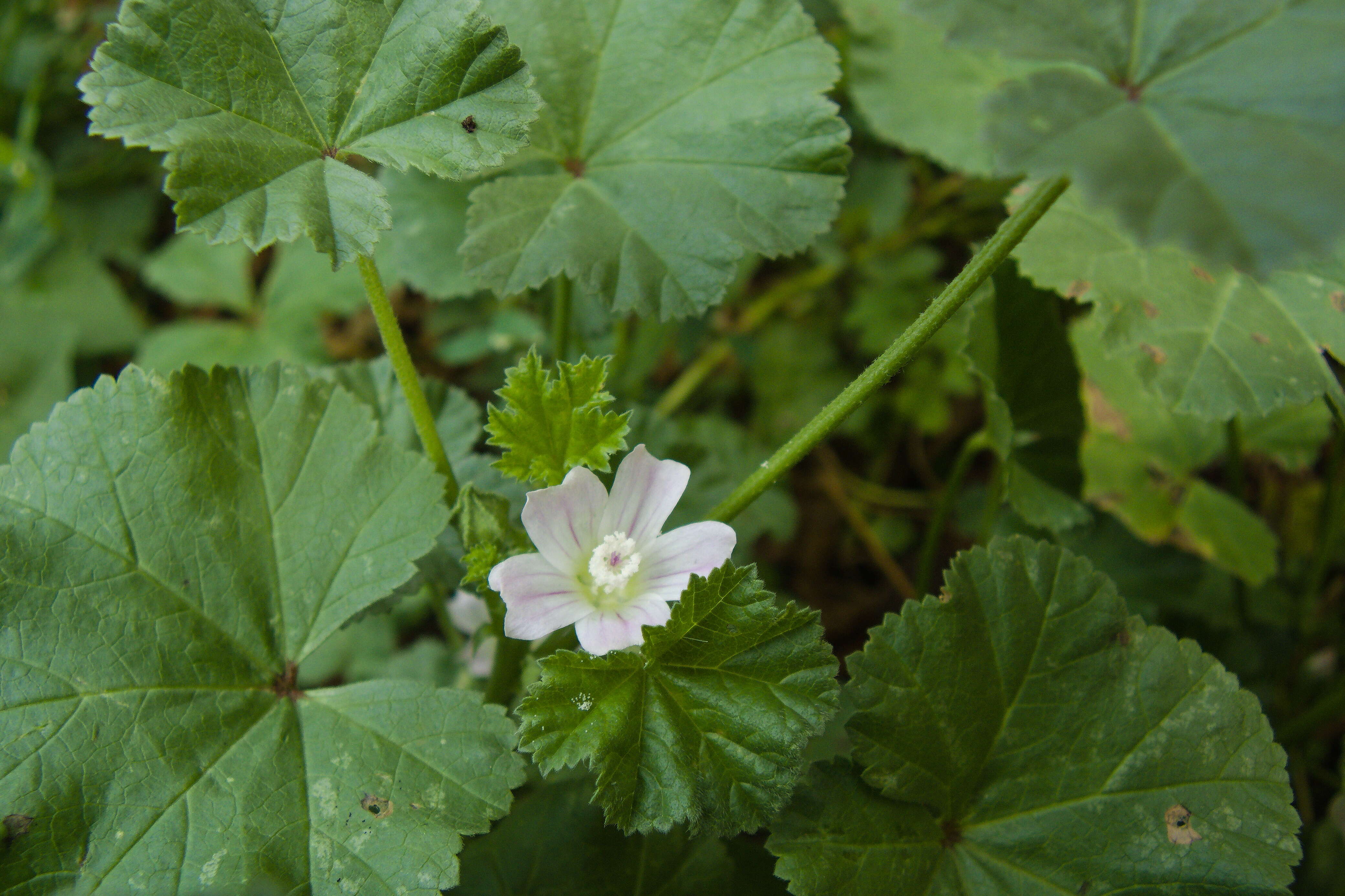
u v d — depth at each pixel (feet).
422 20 0.62
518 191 0.68
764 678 0.60
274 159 0.61
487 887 0.66
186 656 0.62
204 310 1.18
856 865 0.62
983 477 1.05
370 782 0.61
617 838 0.67
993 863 0.63
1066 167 0.55
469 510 0.62
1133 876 0.62
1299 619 0.83
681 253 0.67
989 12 0.57
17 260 1.04
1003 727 0.64
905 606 0.63
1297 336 0.67
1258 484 0.96
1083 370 0.81
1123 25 0.57
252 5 0.61
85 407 0.63
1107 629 0.64
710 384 1.07
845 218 1.02
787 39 0.68
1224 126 0.55
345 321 1.16
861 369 1.05
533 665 0.64
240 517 0.63
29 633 0.61
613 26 0.69
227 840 0.60
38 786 0.60
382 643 0.85
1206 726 0.63
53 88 1.11
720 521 0.63
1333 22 0.55
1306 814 0.79
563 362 0.61
